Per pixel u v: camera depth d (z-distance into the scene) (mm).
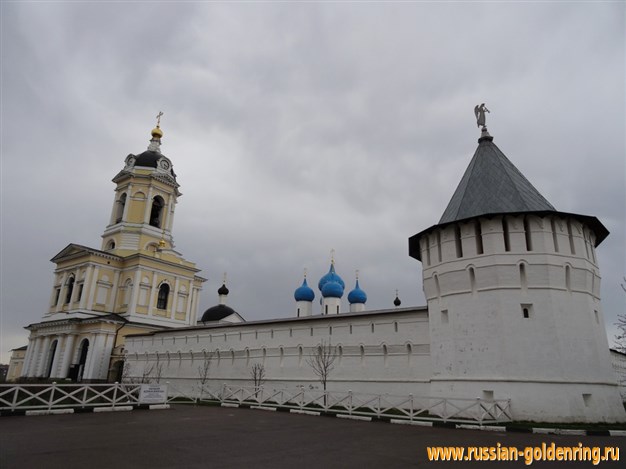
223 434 14320
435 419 18672
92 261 53781
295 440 13414
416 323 26391
